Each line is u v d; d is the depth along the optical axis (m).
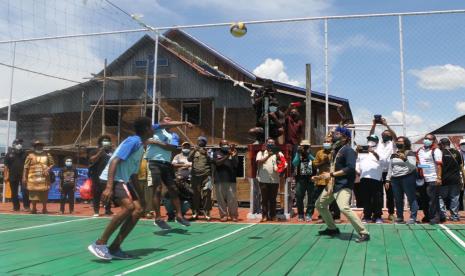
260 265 5.64
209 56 22.20
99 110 23.14
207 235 8.23
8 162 12.75
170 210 10.16
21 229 8.85
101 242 5.84
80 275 5.07
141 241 7.54
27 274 5.11
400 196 9.43
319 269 5.41
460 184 10.11
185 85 22.30
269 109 10.94
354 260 5.94
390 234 8.02
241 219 11.05
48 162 12.25
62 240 7.51
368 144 9.81
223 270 5.36
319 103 19.69
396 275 5.09
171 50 22.23
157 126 8.53
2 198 16.70
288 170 11.02
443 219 10.01
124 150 5.84
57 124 23.66
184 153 11.35
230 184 10.59
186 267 5.53
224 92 21.86
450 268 5.43
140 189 6.23
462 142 10.96
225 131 21.55
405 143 9.70
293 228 9.11
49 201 17.50
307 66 13.10
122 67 23.09
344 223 9.70
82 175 17.27
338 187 7.52
